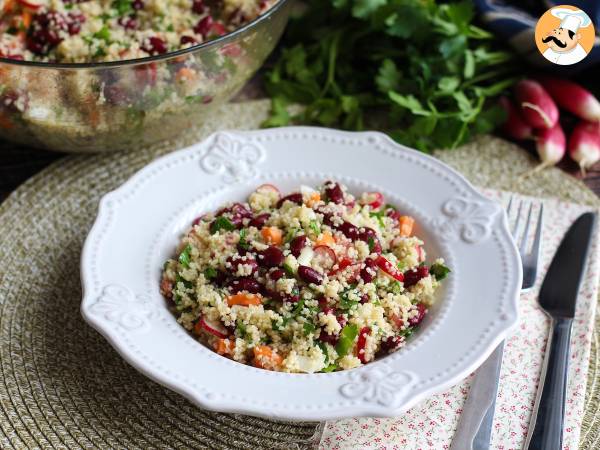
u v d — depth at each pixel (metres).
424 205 0.52
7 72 0.50
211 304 0.45
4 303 0.50
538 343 0.49
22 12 0.58
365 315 0.44
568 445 0.43
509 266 0.47
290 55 0.68
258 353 0.43
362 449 0.43
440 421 0.44
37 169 0.61
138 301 0.45
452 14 0.65
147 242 0.49
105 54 0.57
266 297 0.45
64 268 0.53
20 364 0.47
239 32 0.53
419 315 0.46
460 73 0.66
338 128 0.65
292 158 0.54
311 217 0.48
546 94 0.64
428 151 0.63
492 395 0.44
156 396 0.46
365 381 0.41
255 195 0.52
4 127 0.56
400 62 0.70
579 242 0.54
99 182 0.59
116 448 0.43
